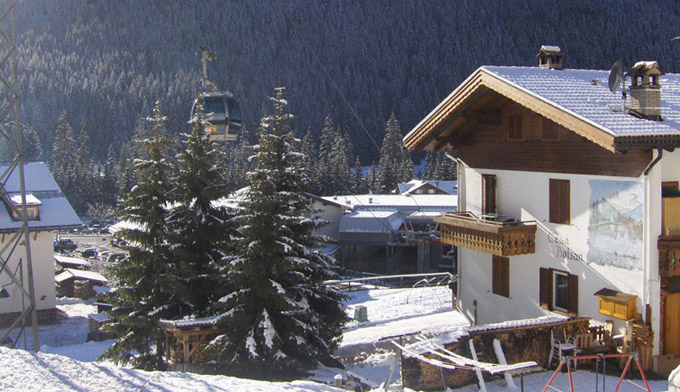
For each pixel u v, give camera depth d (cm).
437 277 5131
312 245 2286
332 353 2239
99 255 7262
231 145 14050
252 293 2042
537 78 2209
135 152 12281
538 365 1875
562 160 2111
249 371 1980
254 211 2052
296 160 2212
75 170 12400
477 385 1756
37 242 4388
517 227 2189
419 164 17888
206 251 2327
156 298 2280
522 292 2309
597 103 1978
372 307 3262
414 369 1681
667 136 1756
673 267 1819
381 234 6488
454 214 2539
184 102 19288
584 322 1930
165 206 2388
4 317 4244
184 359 2061
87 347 3047
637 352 1839
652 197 1820
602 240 1972
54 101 19362
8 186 4797
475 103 2314
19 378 1166
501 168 2386
